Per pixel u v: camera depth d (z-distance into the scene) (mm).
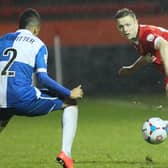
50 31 58188
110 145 24984
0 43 18094
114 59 59906
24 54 17641
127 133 29141
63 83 59469
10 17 65688
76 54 60000
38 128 32375
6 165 20172
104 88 59594
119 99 50312
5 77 17516
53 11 66438
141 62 20547
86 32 58500
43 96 17656
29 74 17641
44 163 20469
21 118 38250
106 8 66062
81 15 66312
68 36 58438
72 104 17969
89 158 21438
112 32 58250
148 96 52094
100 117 37312
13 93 17406
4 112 17844
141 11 64688
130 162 20422
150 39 18578
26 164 20297
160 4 64438
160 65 19109
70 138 17750
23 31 18250
